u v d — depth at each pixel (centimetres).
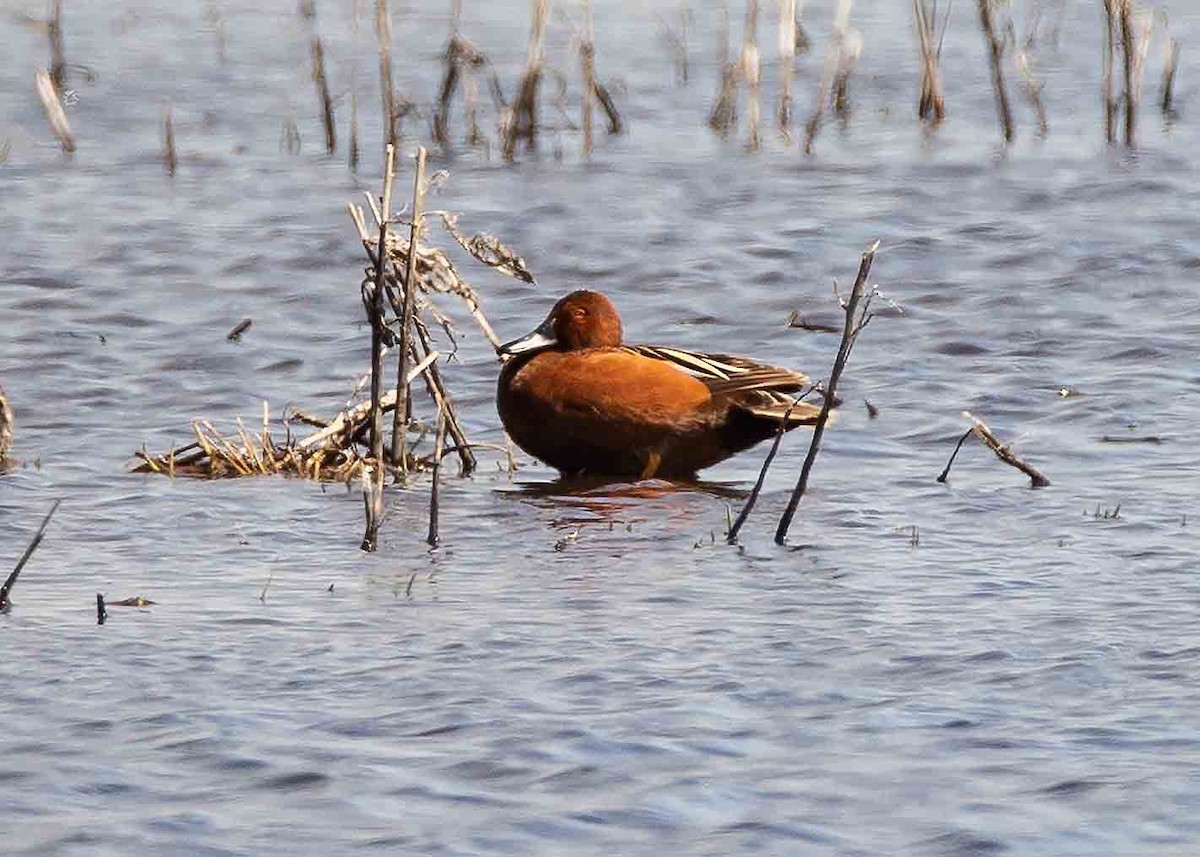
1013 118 3003
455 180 2594
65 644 1007
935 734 881
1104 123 2942
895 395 1639
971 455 1459
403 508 1324
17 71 3256
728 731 885
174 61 3388
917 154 2741
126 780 834
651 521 1286
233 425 1562
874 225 2309
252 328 1878
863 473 1412
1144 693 928
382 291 1473
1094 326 1866
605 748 867
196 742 874
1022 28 3700
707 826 791
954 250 2186
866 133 2902
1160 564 1150
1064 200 2434
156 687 944
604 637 1016
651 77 3300
